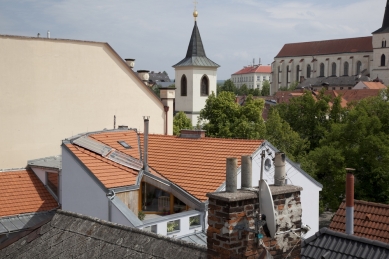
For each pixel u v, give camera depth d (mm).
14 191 25703
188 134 28312
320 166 53375
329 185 52562
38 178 27219
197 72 94438
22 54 33625
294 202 9617
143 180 23344
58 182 25938
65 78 36219
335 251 11922
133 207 21406
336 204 51000
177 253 10195
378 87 166125
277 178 9984
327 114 76688
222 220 8883
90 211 21250
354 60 196250
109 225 12141
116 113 39875
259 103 66812
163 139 28703
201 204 21297
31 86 34219
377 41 183625
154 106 43094
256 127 64812
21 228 22984
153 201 23281
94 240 11883
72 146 23141
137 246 10945
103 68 38688
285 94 159625
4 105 32750
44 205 25391
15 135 33344
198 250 10016
